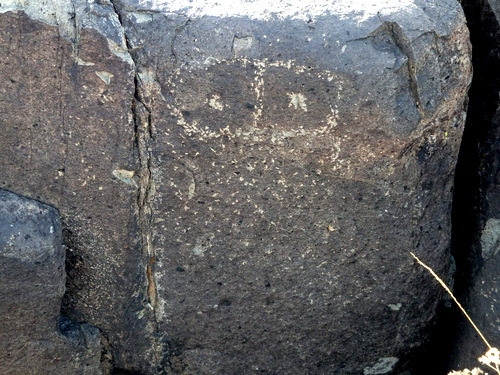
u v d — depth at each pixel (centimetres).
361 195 94
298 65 85
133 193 94
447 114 91
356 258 99
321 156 91
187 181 93
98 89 88
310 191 94
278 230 97
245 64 86
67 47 87
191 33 86
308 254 98
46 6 86
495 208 100
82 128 91
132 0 87
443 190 97
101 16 86
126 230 96
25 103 90
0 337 95
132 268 99
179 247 98
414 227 97
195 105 89
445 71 89
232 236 97
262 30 85
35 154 92
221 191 94
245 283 100
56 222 94
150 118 90
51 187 94
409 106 88
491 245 100
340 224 96
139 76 88
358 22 86
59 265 94
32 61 87
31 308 94
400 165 92
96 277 99
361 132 89
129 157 92
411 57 86
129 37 87
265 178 93
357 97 87
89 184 94
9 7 85
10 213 92
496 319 98
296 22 86
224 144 91
